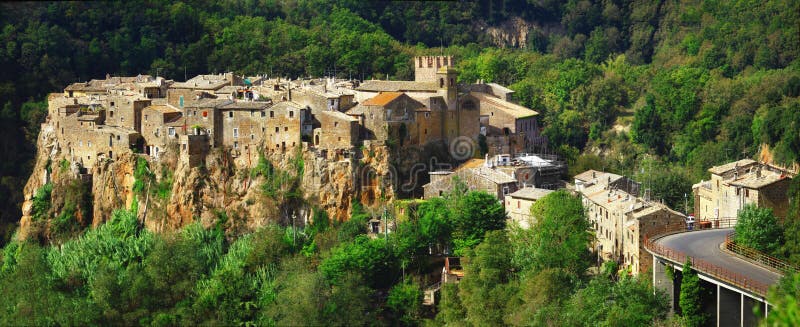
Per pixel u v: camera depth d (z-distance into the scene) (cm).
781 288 18588
